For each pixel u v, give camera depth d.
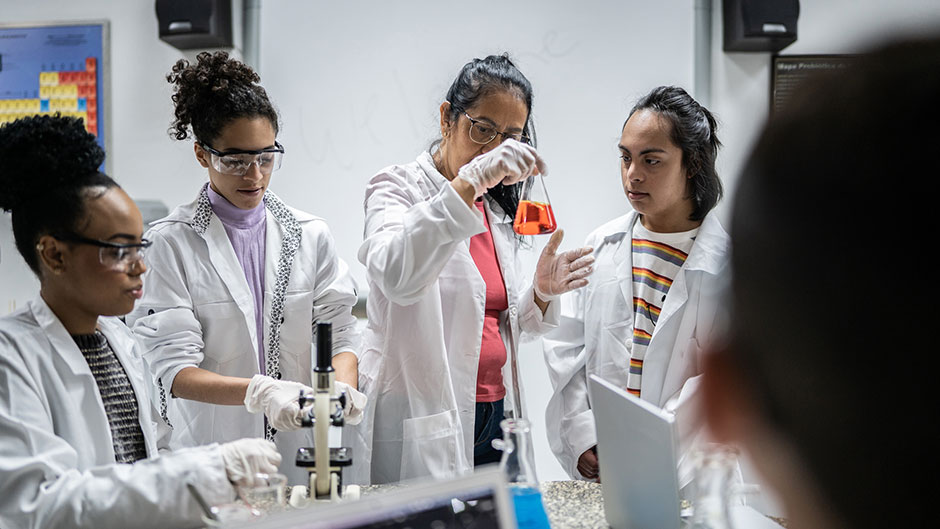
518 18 3.08
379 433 1.89
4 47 3.20
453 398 1.84
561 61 3.09
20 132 1.27
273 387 1.61
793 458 0.31
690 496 1.63
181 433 1.93
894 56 0.28
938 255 0.26
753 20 2.90
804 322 0.29
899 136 0.27
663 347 1.94
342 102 3.13
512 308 1.96
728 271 0.33
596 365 2.03
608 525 1.36
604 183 3.12
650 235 2.03
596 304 2.05
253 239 1.98
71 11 3.18
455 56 3.10
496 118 1.77
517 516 1.26
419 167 1.94
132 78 3.17
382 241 1.73
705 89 3.06
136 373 1.47
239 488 1.23
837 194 0.28
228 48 3.12
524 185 1.76
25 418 1.22
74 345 1.33
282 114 3.15
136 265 1.34
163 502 1.18
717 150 2.02
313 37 3.12
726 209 0.34
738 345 0.32
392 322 1.85
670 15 3.06
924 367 0.27
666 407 1.91
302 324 1.99
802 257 0.29
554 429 2.10
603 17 3.07
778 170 0.29
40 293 1.36
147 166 3.18
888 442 0.28
